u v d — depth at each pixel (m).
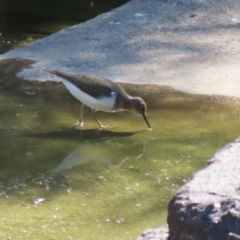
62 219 8.15
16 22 18.23
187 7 17.22
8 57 14.59
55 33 16.08
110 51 14.80
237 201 4.98
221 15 16.77
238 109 12.02
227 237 4.85
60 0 20.44
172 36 15.54
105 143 10.58
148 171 9.57
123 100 11.15
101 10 19.62
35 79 13.38
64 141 10.61
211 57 14.40
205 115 11.77
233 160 5.82
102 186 9.07
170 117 11.70
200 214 5.04
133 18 16.64
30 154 10.05
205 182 5.43
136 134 10.93
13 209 8.38
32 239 7.63
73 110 11.99
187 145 10.48
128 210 8.41
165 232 6.11
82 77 11.00
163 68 13.88
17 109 11.91
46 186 9.03
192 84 13.11
